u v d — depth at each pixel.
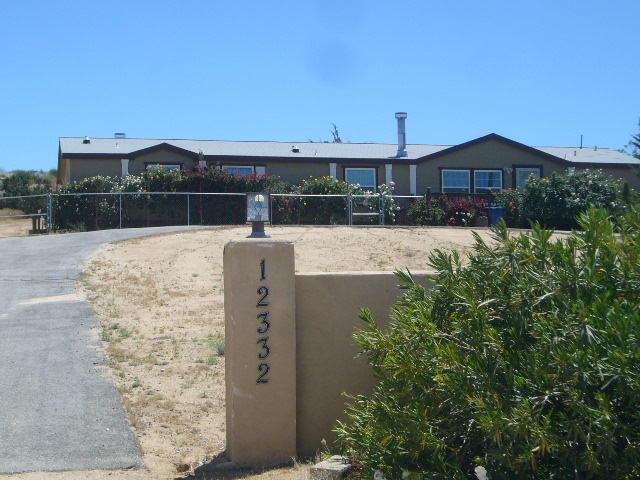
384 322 8.45
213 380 10.94
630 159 36.34
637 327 4.95
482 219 27.92
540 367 5.18
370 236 21.80
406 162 33.47
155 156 31.53
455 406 5.68
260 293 8.12
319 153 33.81
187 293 16.25
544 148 38.19
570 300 5.46
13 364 11.09
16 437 8.51
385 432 5.89
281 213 26.47
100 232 22.80
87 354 11.69
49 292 15.95
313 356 8.36
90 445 8.41
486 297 5.94
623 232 6.09
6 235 26.80
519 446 5.12
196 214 26.67
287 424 8.12
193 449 8.63
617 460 4.87
